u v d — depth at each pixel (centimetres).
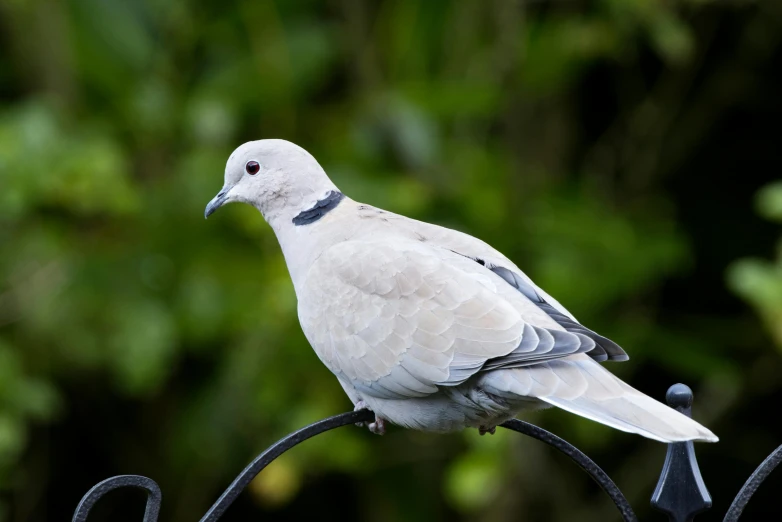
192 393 1248
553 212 1233
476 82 1249
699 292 1470
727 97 1434
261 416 1148
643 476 1378
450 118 1251
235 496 503
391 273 584
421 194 1162
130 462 1366
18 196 1064
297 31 1221
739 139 1477
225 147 1216
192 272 1157
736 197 1472
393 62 1267
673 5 1286
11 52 1310
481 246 606
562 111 1376
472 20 1271
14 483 1225
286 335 1119
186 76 1249
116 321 1151
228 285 1148
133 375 1123
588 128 1431
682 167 1481
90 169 1091
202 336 1150
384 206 1127
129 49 1220
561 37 1249
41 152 1082
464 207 1198
